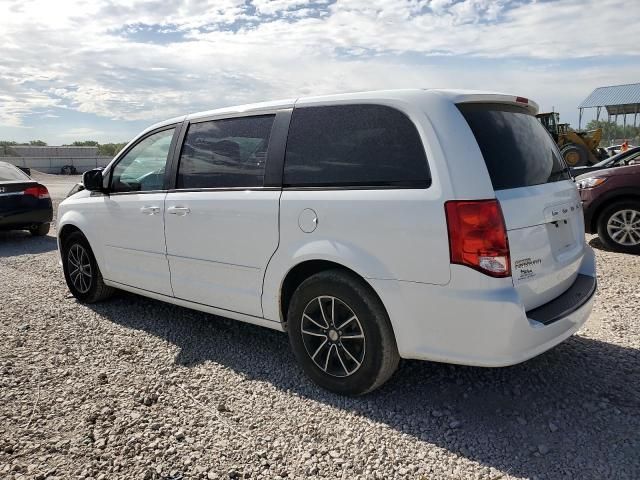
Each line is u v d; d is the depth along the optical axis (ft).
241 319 12.85
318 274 10.98
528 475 8.49
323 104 11.37
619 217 23.93
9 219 31.27
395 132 10.15
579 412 10.25
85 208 16.85
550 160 11.41
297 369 12.48
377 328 10.25
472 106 10.15
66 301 18.20
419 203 9.53
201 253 13.21
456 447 9.27
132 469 8.83
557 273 10.62
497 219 9.14
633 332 14.02
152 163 14.89
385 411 10.48
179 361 13.03
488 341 9.24
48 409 10.77
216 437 9.71
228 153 12.85
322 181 10.98
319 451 9.26
